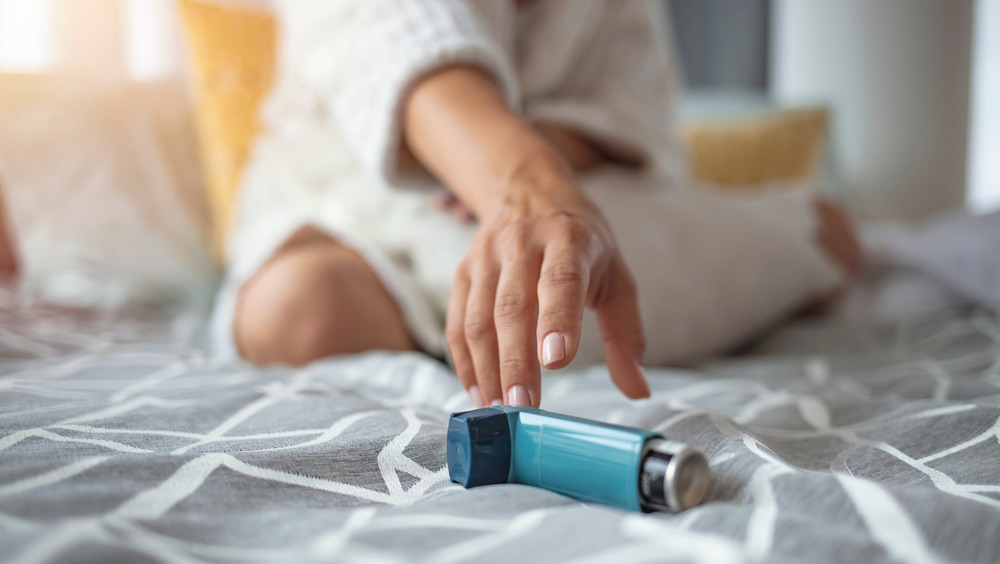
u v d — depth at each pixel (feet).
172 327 3.56
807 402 1.86
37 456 1.25
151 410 1.60
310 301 2.54
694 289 2.95
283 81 3.77
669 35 7.75
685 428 1.43
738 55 8.05
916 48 7.48
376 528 0.95
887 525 0.91
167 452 1.34
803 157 6.58
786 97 7.87
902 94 7.54
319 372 2.28
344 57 2.72
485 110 2.27
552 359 1.34
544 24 3.54
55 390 1.84
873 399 1.85
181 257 4.19
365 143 2.66
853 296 4.04
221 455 1.26
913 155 7.61
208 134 4.32
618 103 3.63
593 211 1.75
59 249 3.94
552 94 3.67
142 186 4.23
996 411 1.55
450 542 0.91
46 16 5.11
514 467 1.27
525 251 1.56
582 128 3.46
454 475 1.28
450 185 2.33
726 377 2.68
